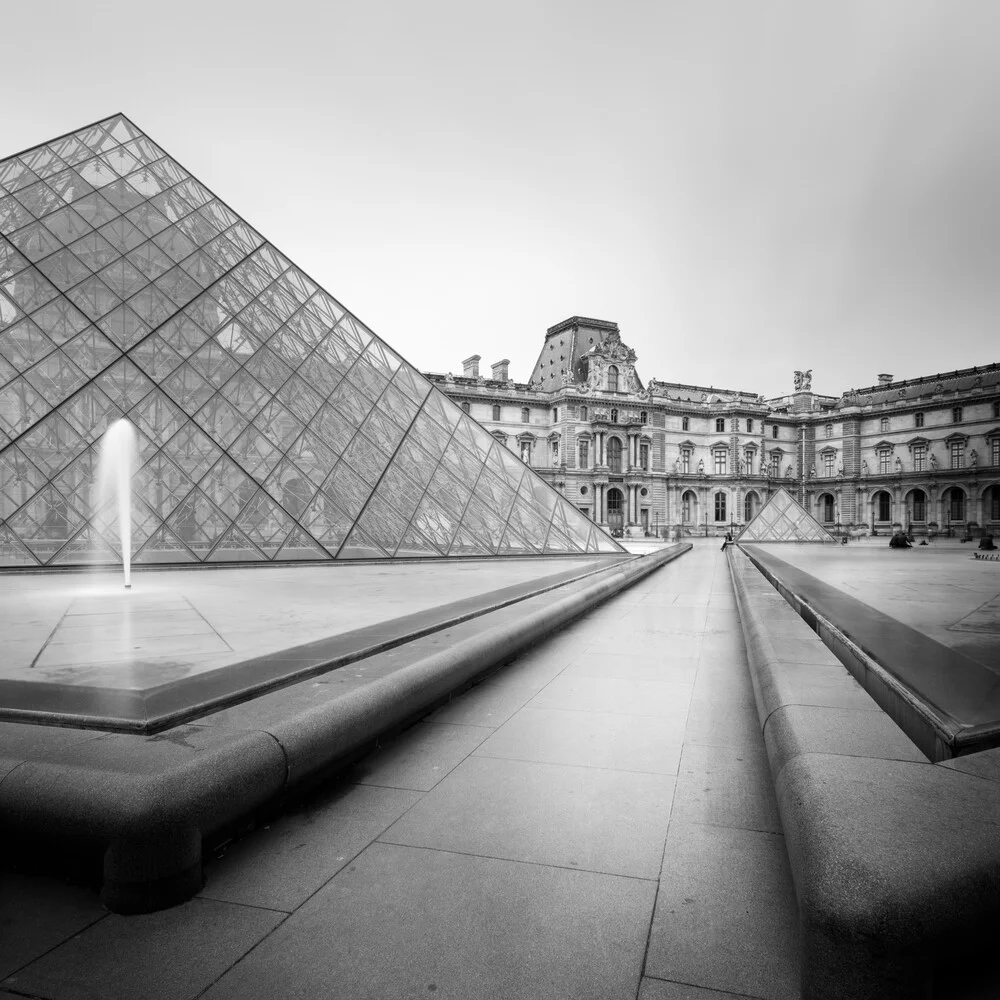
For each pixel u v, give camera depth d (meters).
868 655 8.83
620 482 124.94
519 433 121.56
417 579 22.69
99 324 30.73
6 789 4.64
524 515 37.75
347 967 3.84
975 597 17.28
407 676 7.80
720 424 137.88
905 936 3.22
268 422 32.09
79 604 16.00
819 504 143.62
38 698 6.65
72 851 4.56
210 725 5.76
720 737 7.63
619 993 3.62
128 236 34.12
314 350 36.00
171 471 28.97
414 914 4.32
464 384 118.88
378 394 36.88
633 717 8.36
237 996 3.61
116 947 4.03
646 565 31.11
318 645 9.47
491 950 3.97
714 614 17.17
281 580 22.47
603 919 4.26
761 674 8.46
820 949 3.38
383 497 33.06
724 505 136.12
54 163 35.19
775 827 5.48
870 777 4.50
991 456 119.88
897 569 29.86
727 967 3.81
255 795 5.19
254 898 4.52
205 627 12.45
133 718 5.85
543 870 4.84
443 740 7.55
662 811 5.77
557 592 17.11
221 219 37.59
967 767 4.68
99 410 29.02
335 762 6.53
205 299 33.81
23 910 4.41
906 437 131.50
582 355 132.12
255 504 29.77
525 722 8.18
